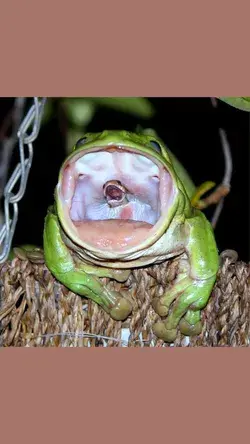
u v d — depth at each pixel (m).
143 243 0.64
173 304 0.66
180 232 0.66
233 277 0.67
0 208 0.79
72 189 0.64
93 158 0.66
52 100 0.75
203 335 0.67
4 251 0.66
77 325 0.66
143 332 0.66
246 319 0.67
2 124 0.79
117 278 0.66
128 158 0.66
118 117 0.82
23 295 0.66
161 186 0.64
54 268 0.66
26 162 0.66
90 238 0.64
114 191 0.67
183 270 0.67
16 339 0.66
